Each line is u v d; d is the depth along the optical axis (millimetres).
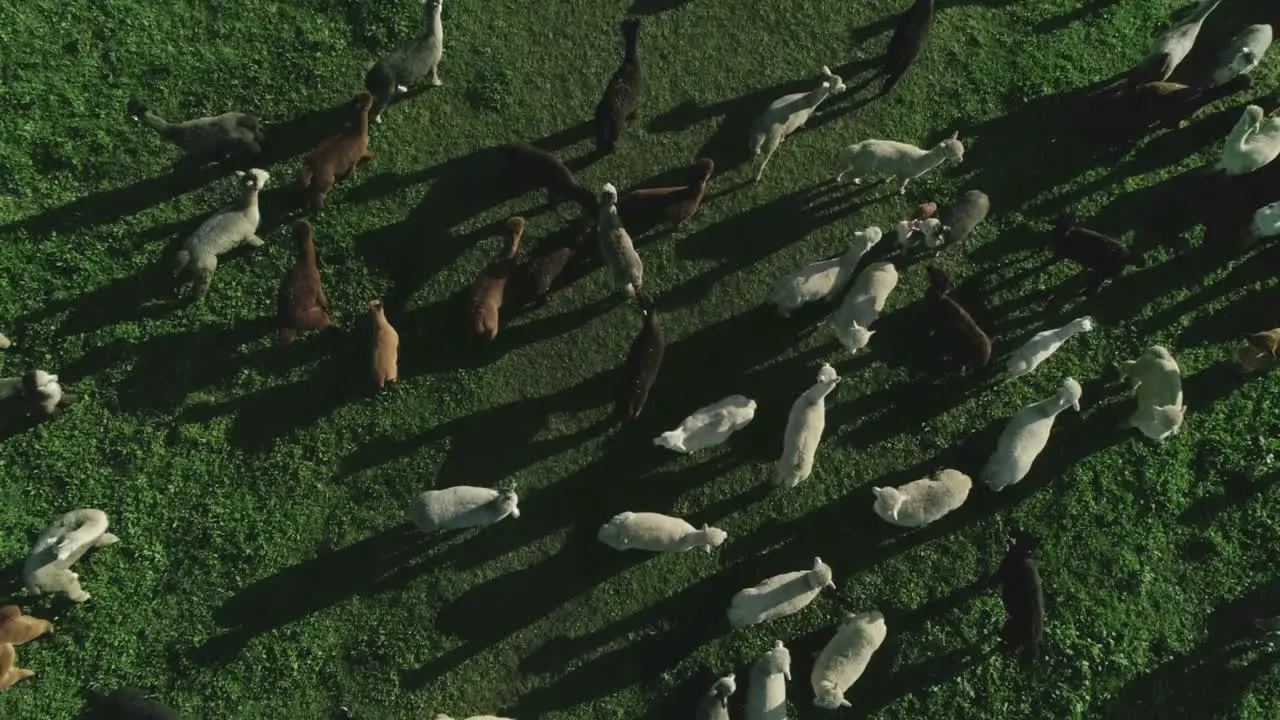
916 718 9719
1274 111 11680
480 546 9992
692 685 9703
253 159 10953
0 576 9430
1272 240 11414
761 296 11016
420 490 10125
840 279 10383
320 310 10070
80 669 9312
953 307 10023
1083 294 11211
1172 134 11828
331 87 11344
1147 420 10242
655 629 9875
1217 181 11453
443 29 11547
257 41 11359
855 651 9242
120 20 11227
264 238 10773
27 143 10750
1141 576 10227
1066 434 10750
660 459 10398
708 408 9805
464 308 10688
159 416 10117
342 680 9516
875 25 12070
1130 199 11578
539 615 9836
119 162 10828
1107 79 12000
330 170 10250
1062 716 9742
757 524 10281
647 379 9750
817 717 9672
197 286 10320
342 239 10789
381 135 11164
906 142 11625
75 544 9070
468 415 10398
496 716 9359
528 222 11062
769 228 11234
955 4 12109
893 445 10633
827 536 10289
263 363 10359
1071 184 11594
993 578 9805
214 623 9555
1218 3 12117
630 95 10633
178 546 9758
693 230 11133
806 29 11977
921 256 11242
